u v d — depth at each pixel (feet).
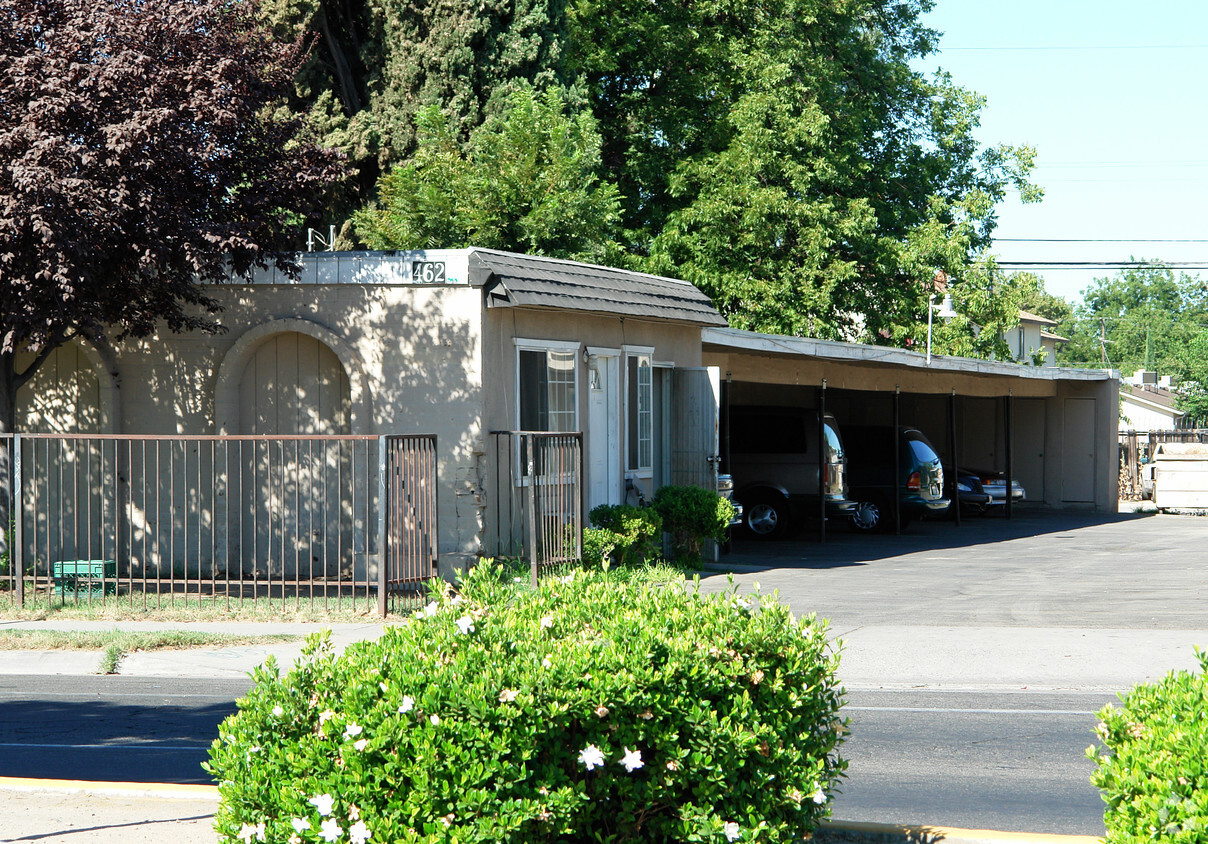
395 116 88.94
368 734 13.94
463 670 14.42
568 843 14.79
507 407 51.13
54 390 53.52
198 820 19.26
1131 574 59.41
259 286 50.93
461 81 88.38
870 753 25.71
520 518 51.49
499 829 13.51
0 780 21.38
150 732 27.63
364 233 86.53
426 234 85.92
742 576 57.47
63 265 40.47
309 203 48.60
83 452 53.01
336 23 92.48
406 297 49.62
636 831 15.14
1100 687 32.99
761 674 15.87
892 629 40.88
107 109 42.65
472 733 13.80
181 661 35.70
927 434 122.31
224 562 51.60
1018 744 26.50
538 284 51.57
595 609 16.96
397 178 85.46
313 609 43.93
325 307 50.47
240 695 31.94
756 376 76.13
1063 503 116.16
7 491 49.08
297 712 14.93
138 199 42.50
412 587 47.75
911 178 118.52
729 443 77.56
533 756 14.34
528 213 85.61
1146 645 37.78
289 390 51.47
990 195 123.13
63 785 21.02
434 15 88.48
